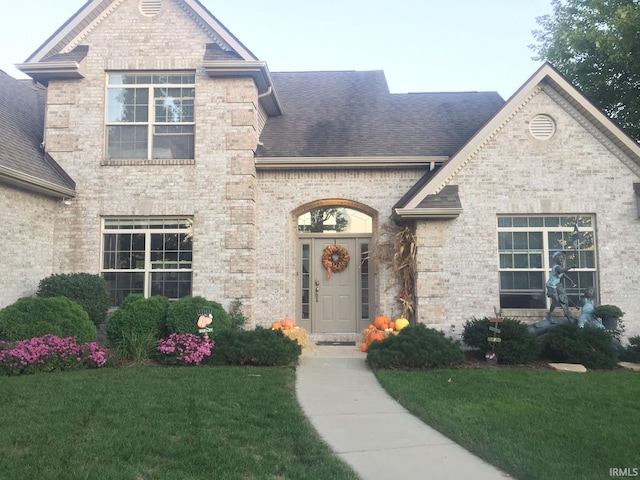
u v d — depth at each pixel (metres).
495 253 12.05
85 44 12.98
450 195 11.96
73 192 12.38
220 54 12.73
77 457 5.00
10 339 9.52
